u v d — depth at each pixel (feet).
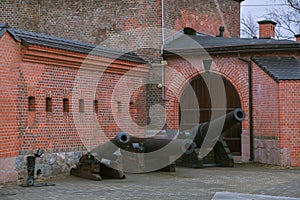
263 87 64.64
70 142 53.62
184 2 78.48
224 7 89.66
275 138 62.54
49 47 49.37
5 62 45.65
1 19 76.38
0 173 44.65
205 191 42.50
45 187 43.93
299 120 61.26
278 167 61.05
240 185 46.14
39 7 78.74
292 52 66.08
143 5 73.20
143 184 46.62
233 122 58.34
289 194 40.73
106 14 75.25
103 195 39.81
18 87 47.16
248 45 65.92
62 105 52.70
